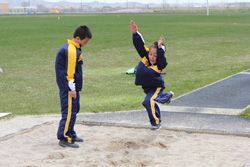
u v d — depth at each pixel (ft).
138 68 27.84
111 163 23.27
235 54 77.87
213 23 188.24
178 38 112.88
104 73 57.26
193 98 38.81
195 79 50.70
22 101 40.19
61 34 130.82
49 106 37.86
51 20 233.35
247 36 118.42
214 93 41.04
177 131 28.71
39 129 29.71
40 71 59.67
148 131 28.84
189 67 61.72
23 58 74.64
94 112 34.37
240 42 101.35
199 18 249.34
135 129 29.43
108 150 25.46
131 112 33.96
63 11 516.32
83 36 24.99
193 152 24.81
